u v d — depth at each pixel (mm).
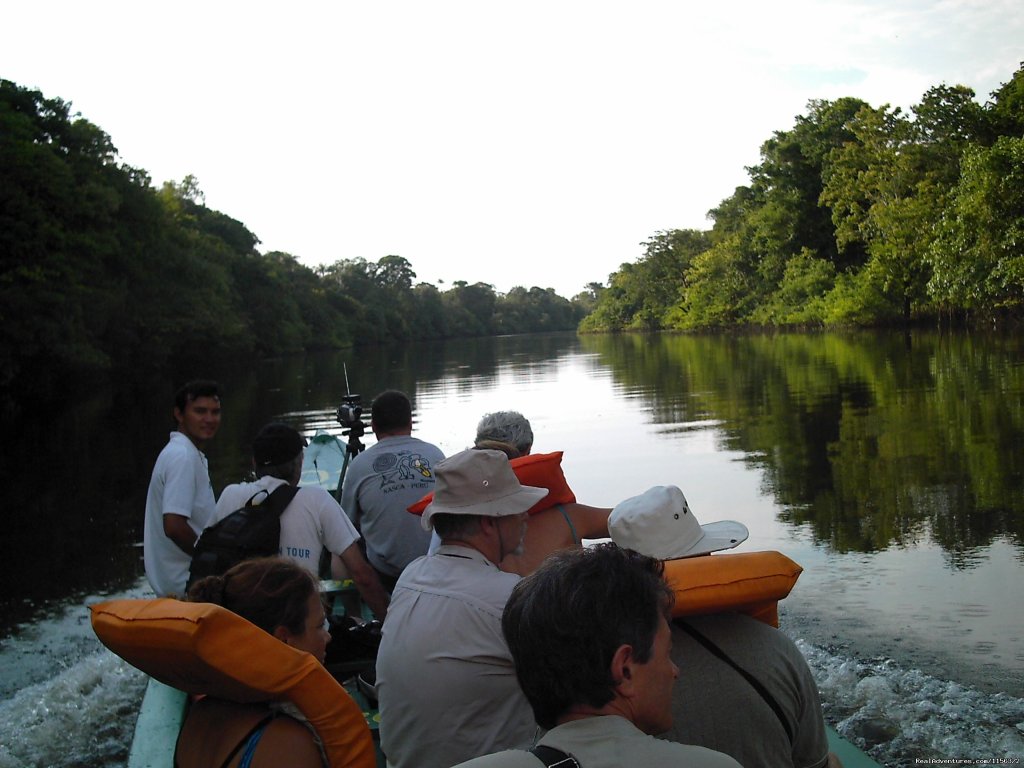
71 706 4742
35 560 8391
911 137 41844
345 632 3570
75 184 30344
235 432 17609
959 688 4402
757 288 62406
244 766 1725
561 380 28375
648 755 1306
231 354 60781
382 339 108438
